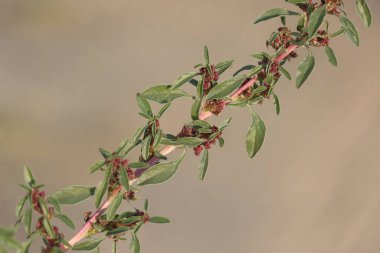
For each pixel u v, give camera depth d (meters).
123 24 1.40
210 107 0.54
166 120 1.28
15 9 1.34
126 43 1.38
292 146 1.38
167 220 0.53
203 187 1.30
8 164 1.21
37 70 1.31
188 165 1.30
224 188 1.31
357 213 1.35
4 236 0.46
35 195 0.50
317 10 0.54
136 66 1.36
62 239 0.51
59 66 1.33
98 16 1.40
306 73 0.55
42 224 0.50
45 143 1.25
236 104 0.55
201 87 0.54
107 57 1.36
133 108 1.31
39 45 1.34
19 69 1.30
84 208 1.16
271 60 0.55
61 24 1.37
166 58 1.39
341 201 1.36
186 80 0.54
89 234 0.52
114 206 0.52
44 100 1.28
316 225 1.33
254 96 0.55
